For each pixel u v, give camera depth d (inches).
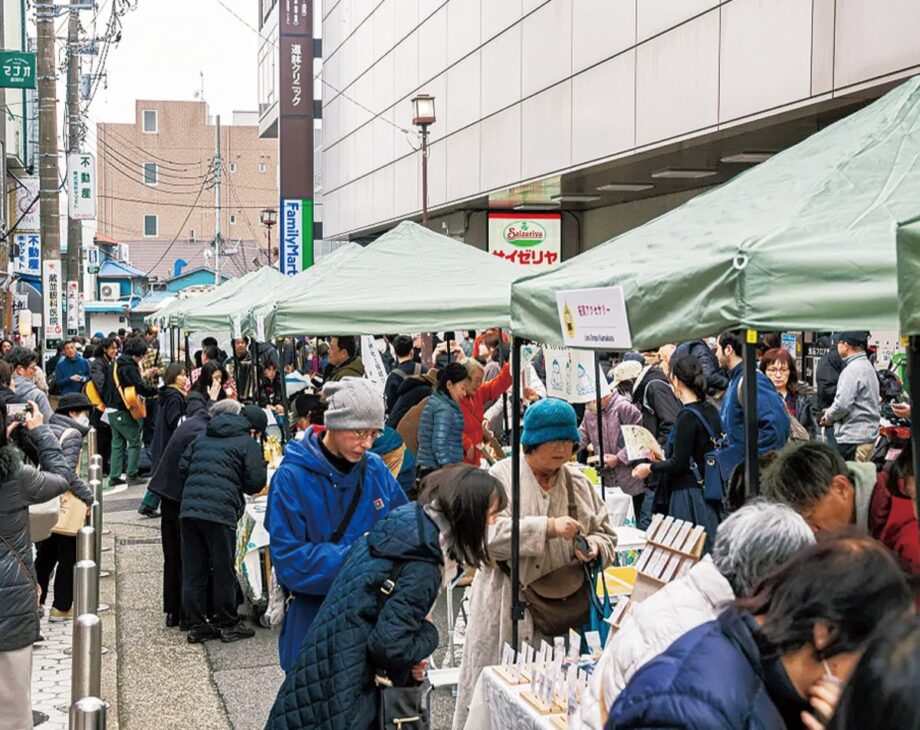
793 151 170.1
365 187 1412.4
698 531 163.2
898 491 160.9
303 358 957.8
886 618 72.2
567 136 784.9
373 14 1358.3
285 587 190.7
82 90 1304.1
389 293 339.0
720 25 588.4
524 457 205.8
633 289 154.9
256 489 322.3
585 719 126.5
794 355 585.3
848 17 486.6
